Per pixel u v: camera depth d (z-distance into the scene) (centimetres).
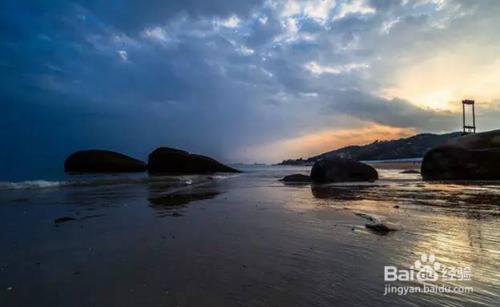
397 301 326
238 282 376
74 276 399
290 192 1458
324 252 500
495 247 520
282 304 319
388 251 502
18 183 1568
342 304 319
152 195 1316
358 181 2139
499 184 1750
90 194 1328
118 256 484
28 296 340
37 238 594
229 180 2419
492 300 329
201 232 646
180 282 377
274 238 595
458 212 857
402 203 1046
